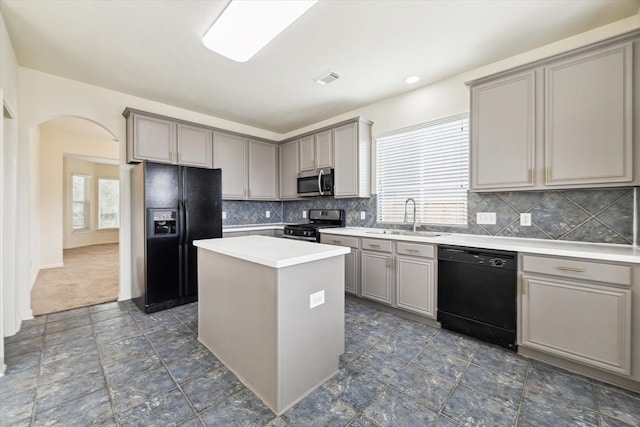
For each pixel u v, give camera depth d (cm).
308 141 431
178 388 172
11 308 241
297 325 160
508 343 213
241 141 436
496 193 269
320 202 455
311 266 168
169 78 301
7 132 241
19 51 248
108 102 328
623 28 209
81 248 745
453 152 301
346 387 173
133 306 318
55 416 148
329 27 216
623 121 185
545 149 215
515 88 229
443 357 207
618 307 169
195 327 261
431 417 148
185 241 324
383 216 367
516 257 208
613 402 159
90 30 219
